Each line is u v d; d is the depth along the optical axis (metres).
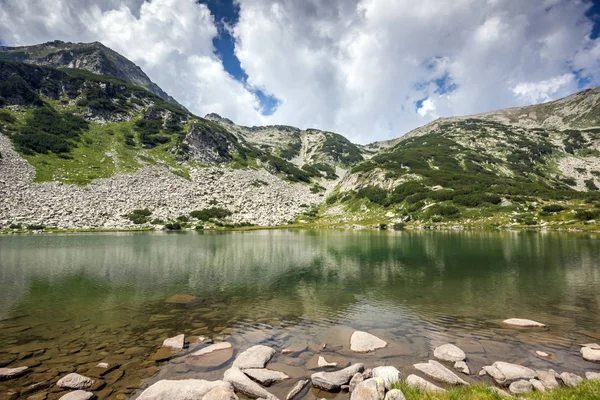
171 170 160.50
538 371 11.66
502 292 24.77
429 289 26.08
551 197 121.31
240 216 128.88
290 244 61.97
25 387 10.94
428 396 9.49
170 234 87.12
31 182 113.94
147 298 23.75
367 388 9.80
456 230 94.19
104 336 16.14
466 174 154.25
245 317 19.30
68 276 31.72
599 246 52.25
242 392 10.69
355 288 26.75
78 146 153.88
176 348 14.54
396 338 15.70
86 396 10.14
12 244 58.91
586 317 18.55
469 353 13.75
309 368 12.56
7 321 18.50
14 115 158.38
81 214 102.75
